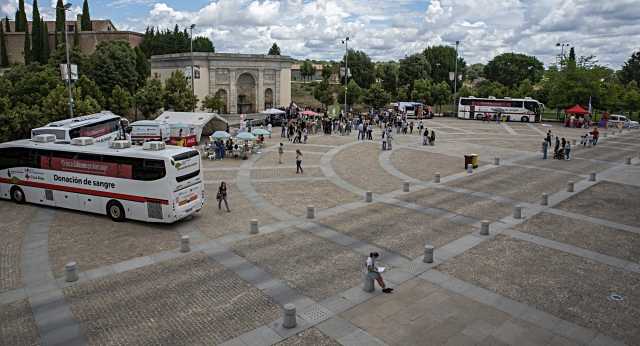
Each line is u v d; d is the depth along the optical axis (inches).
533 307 546.9
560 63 3154.5
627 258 705.6
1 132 1577.3
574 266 671.8
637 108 3129.9
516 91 4020.7
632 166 1464.1
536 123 2856.8
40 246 741.3
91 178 883.4
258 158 1523.1
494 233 810.2
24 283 606.2
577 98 2871.6
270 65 3090.6
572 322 514.0
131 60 2933.1
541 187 1162.0
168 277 624.4
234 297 567.2
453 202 1010.7
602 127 2659.9
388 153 1658.5
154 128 1664.6
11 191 998.4
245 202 997.2
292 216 896.9
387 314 527.8
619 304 557.6
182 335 483.5
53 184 933.2
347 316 523.2
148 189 826.8
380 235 792.9
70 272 608.4
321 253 709.3
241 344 467.8
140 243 754.2
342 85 4033.0
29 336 482.0
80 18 4254.4
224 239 769.6
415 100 3745.1
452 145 1875.0
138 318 518.0
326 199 1026.7
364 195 1064.8
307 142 1884.8
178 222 863.7
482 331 493.0
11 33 4104.3
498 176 1289.4
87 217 901.8
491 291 587.2
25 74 2233.0
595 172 1343.5
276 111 2332.7
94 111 1855.3
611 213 941.8
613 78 4114.2
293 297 567.8
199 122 1808.6
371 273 573.3
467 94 3890.3
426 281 614.9
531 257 703.1
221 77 2928.2
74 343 468.4
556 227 848.3
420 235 794.8
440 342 471.2
